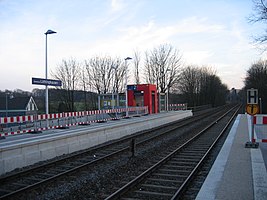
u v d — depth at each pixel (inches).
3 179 362.0
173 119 1277.1
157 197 303.0
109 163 472.1
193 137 714.2
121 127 764.0
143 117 1168.8
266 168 385.4
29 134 644.1
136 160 483.2
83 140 589.9
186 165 449.7
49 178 359.9
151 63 2407.7
